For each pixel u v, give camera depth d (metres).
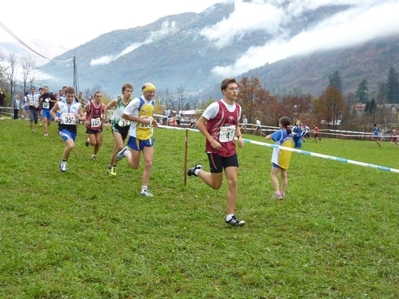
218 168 6.77
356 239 6.41
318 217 7.50
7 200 7.16
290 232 6.66
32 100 17.12
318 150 24.44
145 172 8.30
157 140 17.88
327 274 5.16
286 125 8.92
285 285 4.81
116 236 5.96
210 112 6.61
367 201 9.22
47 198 7.54
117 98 10.06
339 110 76.19
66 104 9.73
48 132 17.59
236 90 6.63
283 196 8.89
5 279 4.53
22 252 5.15
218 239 6.07
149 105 8.25
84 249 5.40
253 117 65.81
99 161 11.70
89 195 7.94
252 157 15.20
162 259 5.28
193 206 7.77
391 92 144.75
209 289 4.61
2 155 11.21
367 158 21.34
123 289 4.52
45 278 4.62
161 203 7.83
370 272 5.29
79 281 4.61
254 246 5.84
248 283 4.79
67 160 10.43
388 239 6.47
